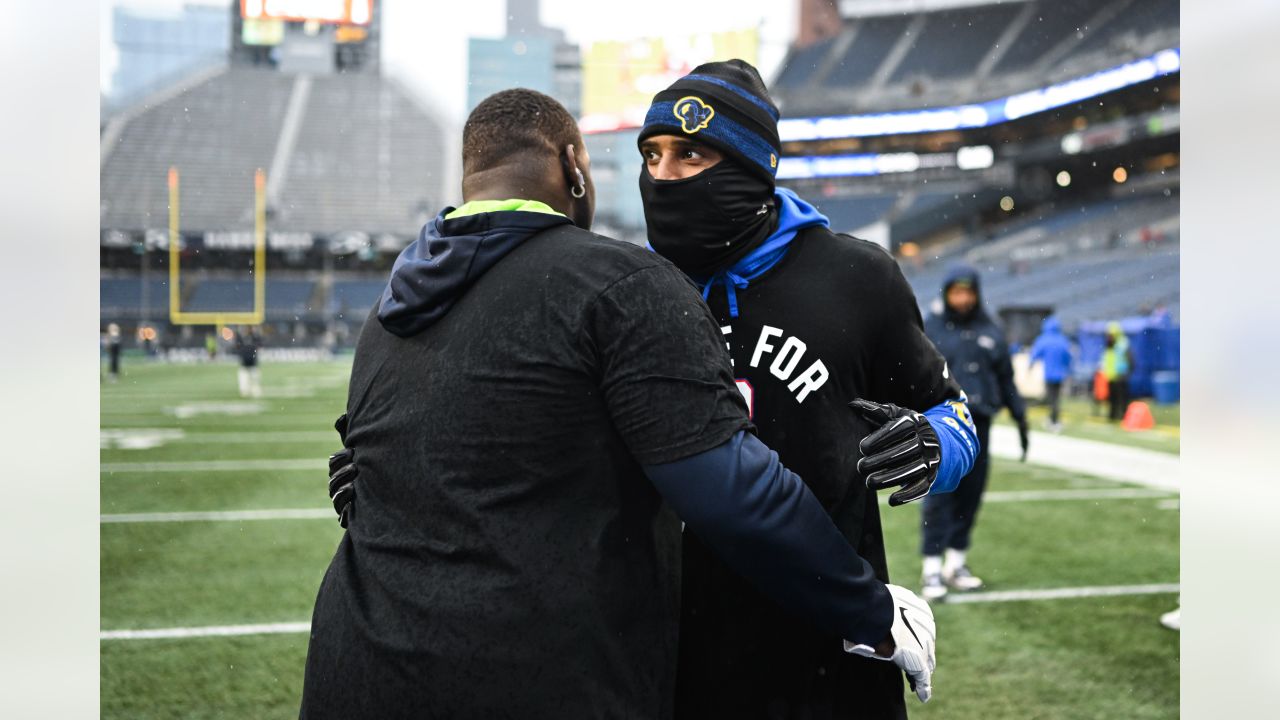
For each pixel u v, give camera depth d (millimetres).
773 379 1363
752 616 1322
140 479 6645
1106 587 4098
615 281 1073
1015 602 3885
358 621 1079
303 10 33344
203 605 3779
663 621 1129
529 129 1212
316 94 33625
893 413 1256
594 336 1068
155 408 12062
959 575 4094
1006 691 2924
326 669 1099
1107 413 11766
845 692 1347
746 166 1360
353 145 33375
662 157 1395
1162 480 6812
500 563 1033
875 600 1159
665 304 1070
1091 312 19859
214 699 2875
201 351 28438
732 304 1389
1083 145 25500
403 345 1154
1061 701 2846
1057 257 23516
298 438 9016
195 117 32812
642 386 1042
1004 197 27688
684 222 1378
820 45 28766
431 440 1078
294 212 32812
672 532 1159
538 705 1017
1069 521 5445
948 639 3424
